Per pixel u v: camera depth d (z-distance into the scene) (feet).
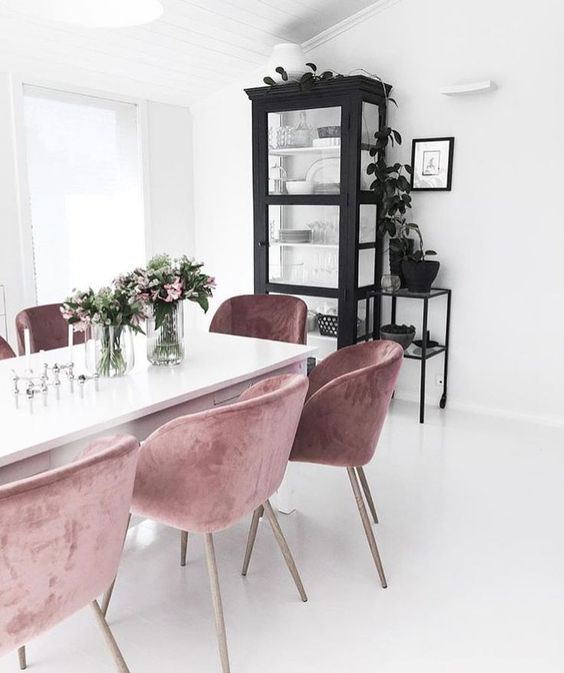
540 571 7.54
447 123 12.75
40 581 4.29
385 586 7.25
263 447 5.80
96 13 6.65
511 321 12.72
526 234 12.29
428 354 12.70
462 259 13.03
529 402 12.79
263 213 13.99
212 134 15.66
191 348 8.95
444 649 6.24
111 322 7.16
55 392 6.87
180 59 13.20
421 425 12.51
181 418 5.57
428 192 13.17
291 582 7.38
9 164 12.21
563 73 11.49
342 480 10.11
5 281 12.40
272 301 11.14
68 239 13.51
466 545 8.13
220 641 5.83
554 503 9.25
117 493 4.66
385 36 13.14
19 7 6.28
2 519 3.89
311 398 7.13
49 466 5.67
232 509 5.83
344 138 12.54
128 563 7.81
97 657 6.17
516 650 6.23
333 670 5.98
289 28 13.05
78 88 13.15
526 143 12.01
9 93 11.99
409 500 9.36
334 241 13.12
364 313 13.82
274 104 13.37
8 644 4.29
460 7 12.26
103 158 13.99
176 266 7.92
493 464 10.62
